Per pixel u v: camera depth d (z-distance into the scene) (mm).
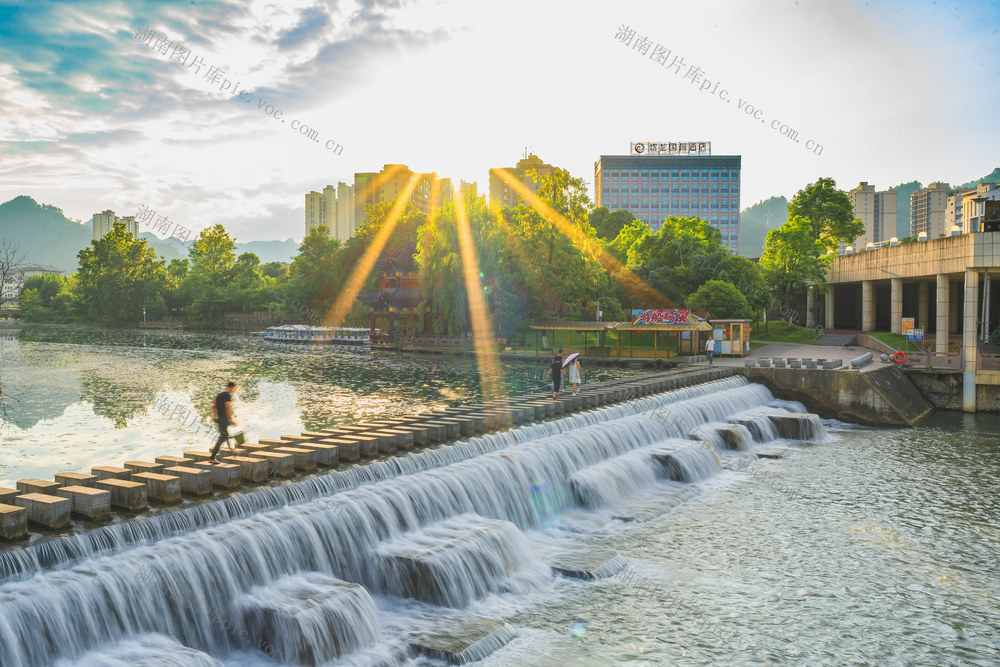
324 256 134125
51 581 12422
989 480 28812
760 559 20031
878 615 16594
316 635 13531
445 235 84000
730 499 26094
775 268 89312
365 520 17609
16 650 11289
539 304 86438
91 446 27984
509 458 23094
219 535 14906
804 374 46094
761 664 14336
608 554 20141
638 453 29062
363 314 114375
